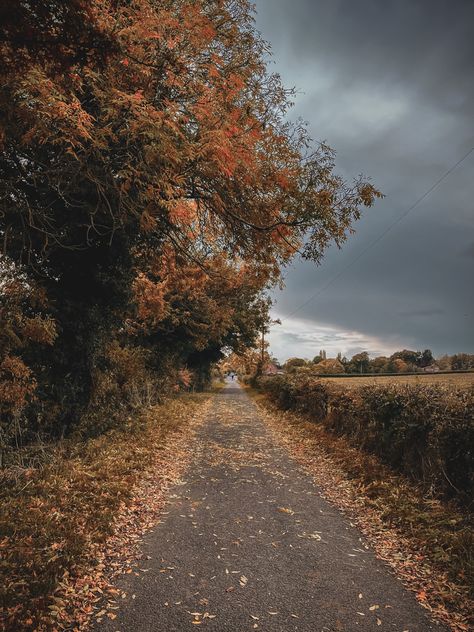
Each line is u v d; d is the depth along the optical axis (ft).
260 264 37.29
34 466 23.34
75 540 15.24
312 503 21.93
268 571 14.10
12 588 11.71
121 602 11.96
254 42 29.12
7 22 10.21
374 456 29.22
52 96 17.08
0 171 25.89
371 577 13.79
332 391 44.80
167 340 70.90
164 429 42.42
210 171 26.27
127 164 22.56
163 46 22.66
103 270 34.12
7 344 23.06
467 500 18.78
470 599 12.16
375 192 30.27
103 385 35.60
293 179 29.76
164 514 19.61
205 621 11.11
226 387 215.31
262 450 36.32
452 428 19.92
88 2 11.14
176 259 41.19
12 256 29.45
